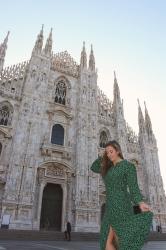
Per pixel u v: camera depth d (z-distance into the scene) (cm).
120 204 305
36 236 2795
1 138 3531
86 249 1836
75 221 3503
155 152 5197
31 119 3834
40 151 3744
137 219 276
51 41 4831
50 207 3584
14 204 3142
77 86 4859
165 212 4594
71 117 4384
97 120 4638
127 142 5012
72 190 3788
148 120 5588
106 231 309
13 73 4131
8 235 2652
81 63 5097
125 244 262
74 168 3953
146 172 4812
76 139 4222
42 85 4256
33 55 4438
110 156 372
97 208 3781
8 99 3856
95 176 4016
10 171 3303
